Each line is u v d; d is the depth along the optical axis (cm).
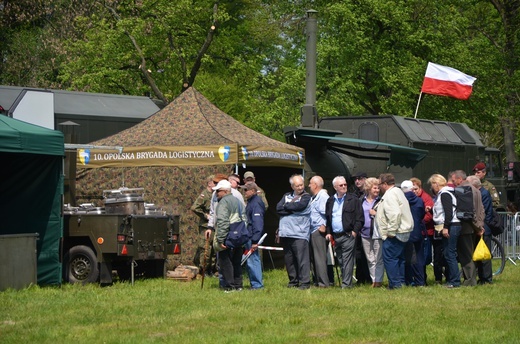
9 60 4644
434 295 1503
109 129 2689
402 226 1587
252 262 1577
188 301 1391
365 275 1733
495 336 1074
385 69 4022
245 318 1212
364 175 1839
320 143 2342
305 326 1147
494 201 2325
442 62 4203
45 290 1527
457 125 3014
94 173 1983
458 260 1716
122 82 4066
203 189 1888
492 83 4300
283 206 1609
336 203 1612
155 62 4159
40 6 4656
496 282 1784
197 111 2058
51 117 2550
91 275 1648
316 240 1628
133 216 1639
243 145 1877
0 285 1497
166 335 1073
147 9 4006
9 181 1644
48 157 1620
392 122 2661
